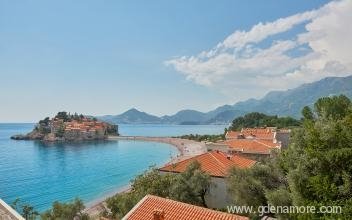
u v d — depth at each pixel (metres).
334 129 18.14
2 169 127.38
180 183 34.91
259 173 30.72
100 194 83.25
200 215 22.62
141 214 23.42
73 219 43.25
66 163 145.50
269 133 100.62
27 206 60.56
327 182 16.66
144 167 130.88
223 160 45.88
